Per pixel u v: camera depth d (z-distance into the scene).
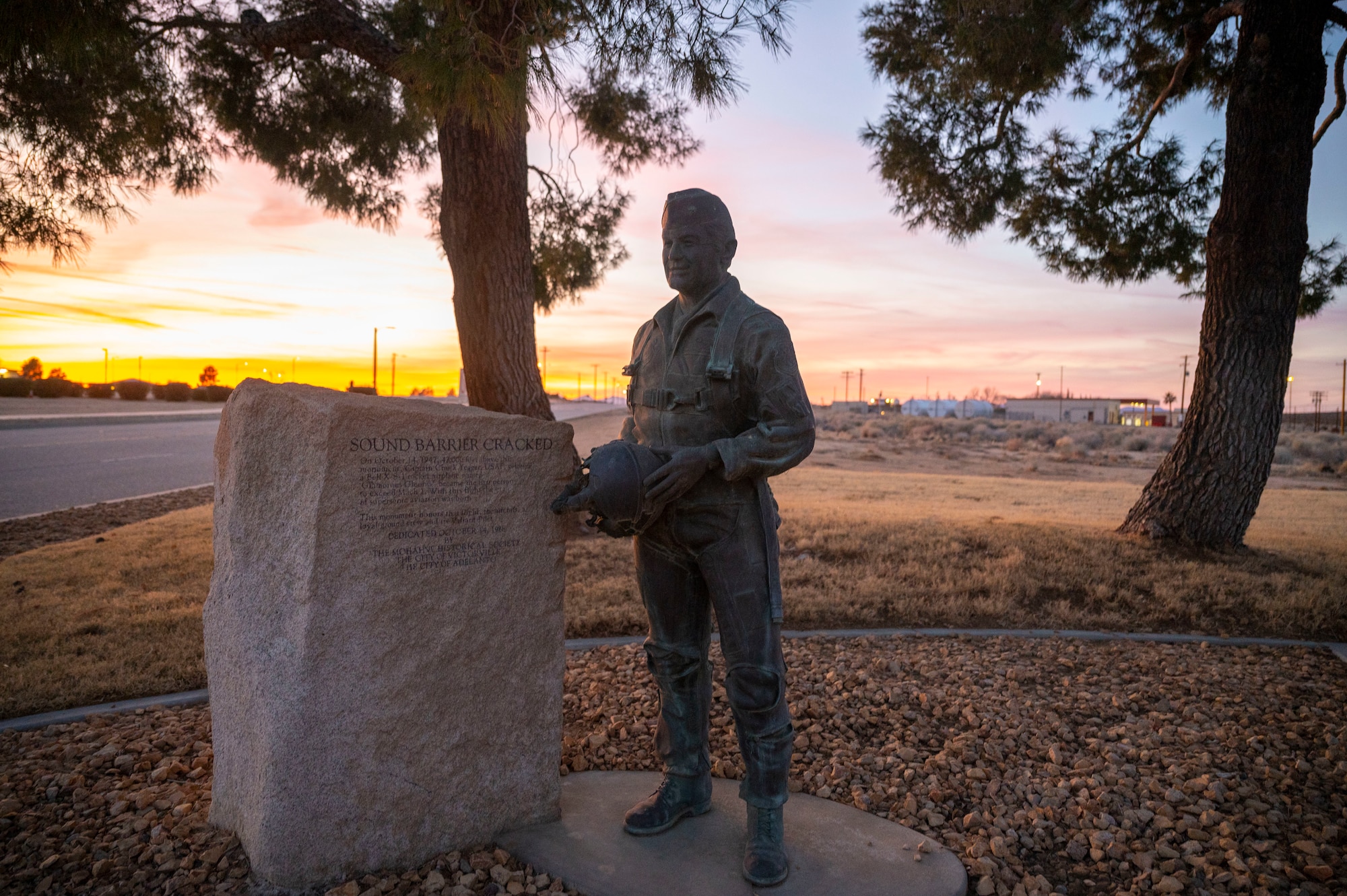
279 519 2.69
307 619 2.57
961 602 6.52
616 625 5.85
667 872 2.73
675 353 2.76
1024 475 24.19
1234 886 2.80
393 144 11.62
